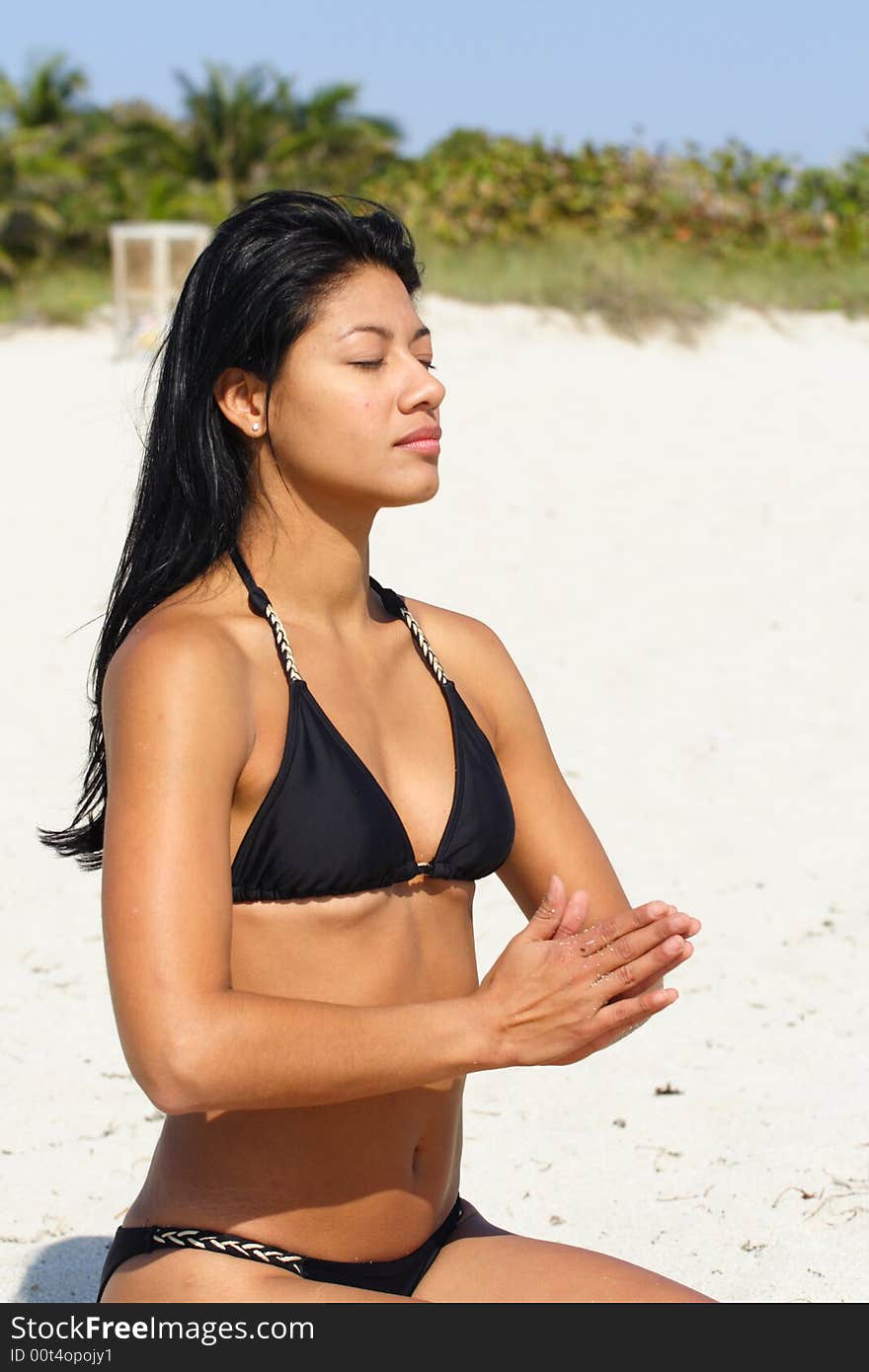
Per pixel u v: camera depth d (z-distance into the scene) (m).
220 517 2.69
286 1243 2.59
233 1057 2.28
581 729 9.12
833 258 24.62
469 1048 2.39
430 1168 2.75
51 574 11.80
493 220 24.59
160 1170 2.65
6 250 31.36
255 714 2.56
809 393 19.30
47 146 34.72
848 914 6.79
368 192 25.97
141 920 2.32
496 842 2.76
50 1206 4.57
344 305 2.59
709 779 8.42
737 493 14.88
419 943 2.69
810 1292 4.10
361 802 2.56
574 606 11.52
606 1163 4.84
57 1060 5.50
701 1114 5.15
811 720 9.35
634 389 18.89
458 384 18.42
